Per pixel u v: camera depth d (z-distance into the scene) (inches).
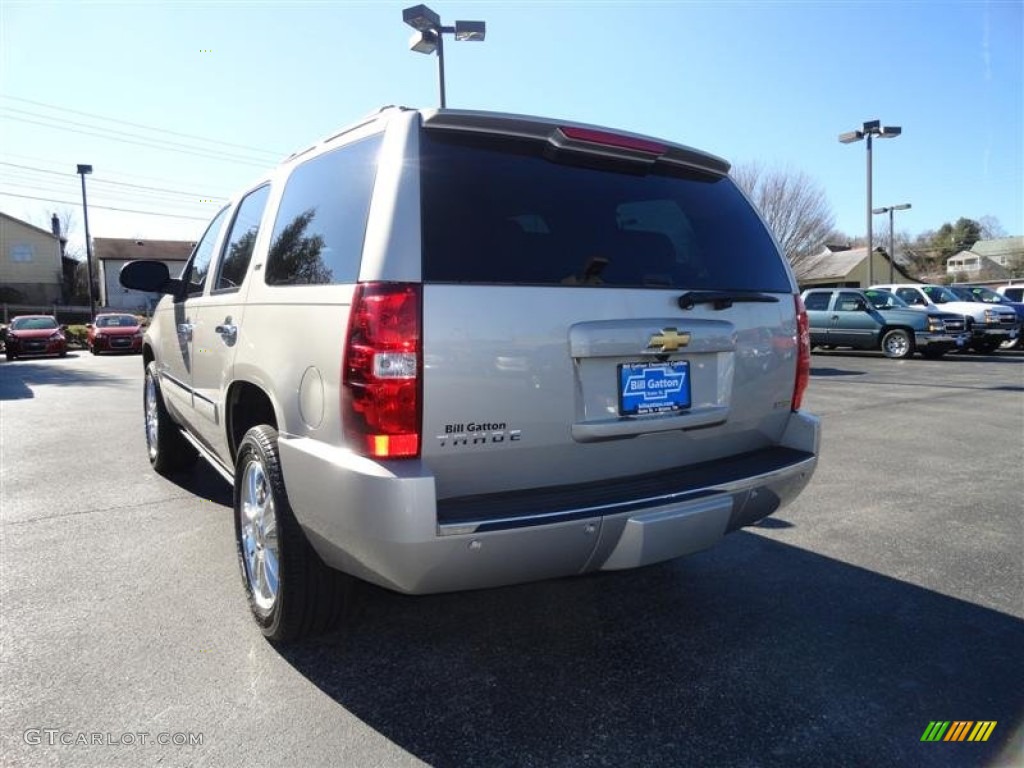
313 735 92.6
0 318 1605.6
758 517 117.3
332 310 94.6
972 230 3617.1
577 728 94.7
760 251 126.2
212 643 116.5
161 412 215.0
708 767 87.0
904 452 268.4
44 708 97.7
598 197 107.7
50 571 145.9
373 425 87.3
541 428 95.7
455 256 91.7
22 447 275.3
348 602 112.2
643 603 134.0
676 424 107.5
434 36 501.4
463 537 86.6
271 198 131.3
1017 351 847.1
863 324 733.3
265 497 116.2
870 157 975.0
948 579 145.6
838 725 95.7
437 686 104.7
